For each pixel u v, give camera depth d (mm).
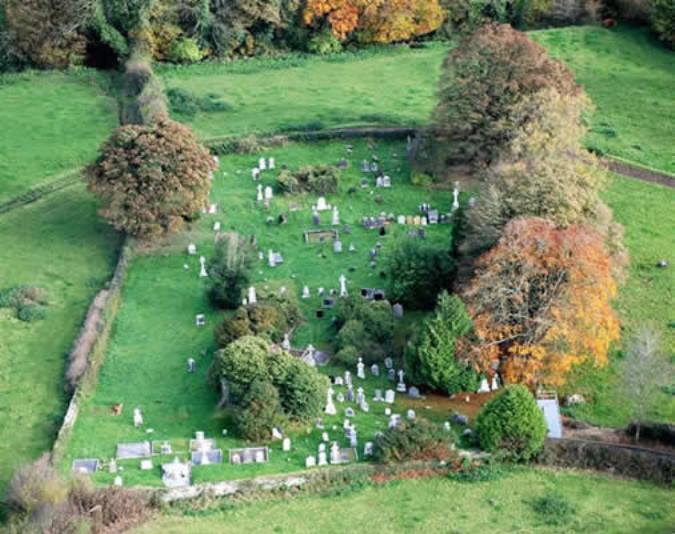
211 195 199500
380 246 186750
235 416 150500
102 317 170000
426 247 173125
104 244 190125
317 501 141875
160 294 177875
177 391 158875
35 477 138500
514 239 157375
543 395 156250
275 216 194625
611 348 165250
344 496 142625
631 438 150250
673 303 174625
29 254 187750
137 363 164000
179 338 168875
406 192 199875
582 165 177875
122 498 138750
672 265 182125
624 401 157125
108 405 156625
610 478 145500
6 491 141750
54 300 177375
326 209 196000
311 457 146250
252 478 143500
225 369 152625
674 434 148500
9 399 158625
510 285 156750
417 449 145750
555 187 167125
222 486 142250
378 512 140125
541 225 158625
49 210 198250
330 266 183125
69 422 151750
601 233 168250
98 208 197875
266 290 176875
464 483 144000
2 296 177000
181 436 150875
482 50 194125
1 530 135000
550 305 155375
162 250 186625
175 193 183875
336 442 149375
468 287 160125
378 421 152875
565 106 186375
